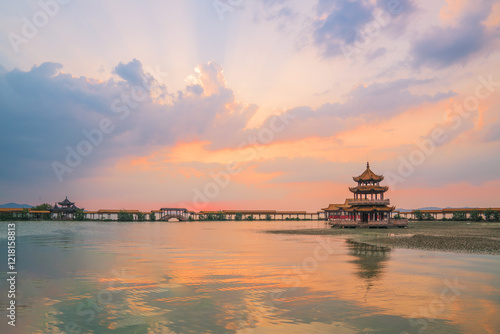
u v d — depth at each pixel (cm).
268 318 1669
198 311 1786
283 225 16025
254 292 2170
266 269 3031
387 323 1592
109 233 8894
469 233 8044
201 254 4172
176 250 4675
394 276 2673
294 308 1827
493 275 2709
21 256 3912
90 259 3681
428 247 4772
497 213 19262
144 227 13375
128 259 3700
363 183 12106
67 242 5872
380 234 8044
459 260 3525
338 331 1497
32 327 1564
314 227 13275
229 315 1716
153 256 3981
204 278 2620
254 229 11619
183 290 2230
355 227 11300
